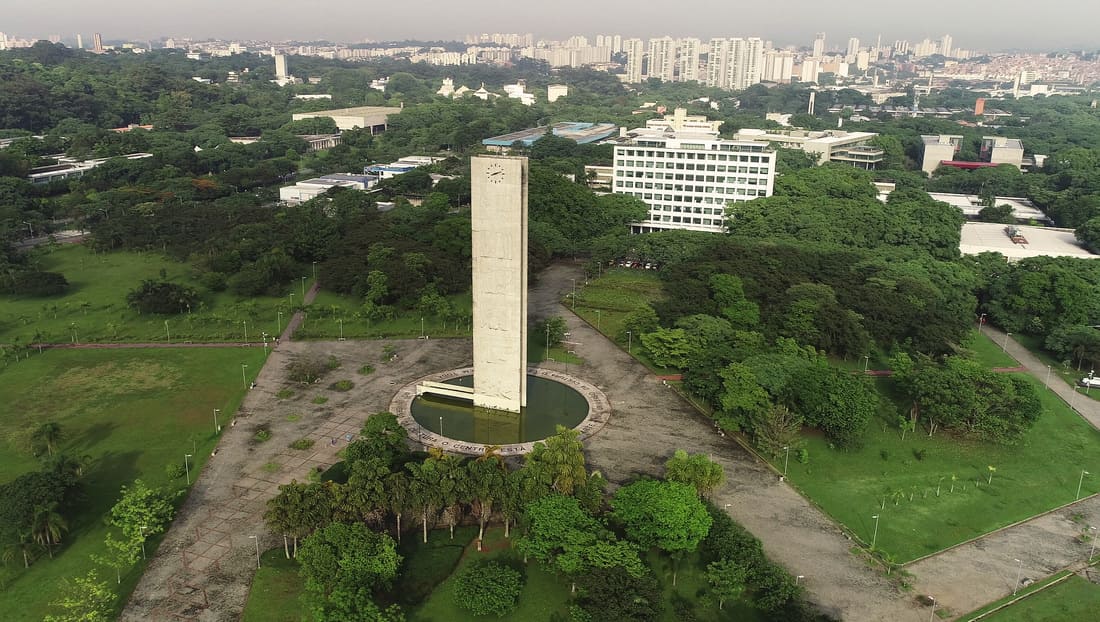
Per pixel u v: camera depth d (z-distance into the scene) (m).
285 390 151.50
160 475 119.50
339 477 115.69
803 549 104.94
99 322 185.00
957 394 136.25
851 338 169.00
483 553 102.69
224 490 115.31
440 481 103.81
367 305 191.25
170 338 176.88
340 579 88.69
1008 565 103.00
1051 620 92.38
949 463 130.00
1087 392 160.12
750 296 188.88
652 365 168.50
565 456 108.00
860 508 115.62
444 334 184.88
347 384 154.50
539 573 99.06
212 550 101.12
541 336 180.75
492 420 141.25
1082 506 118.38
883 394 155.00
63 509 103.94
